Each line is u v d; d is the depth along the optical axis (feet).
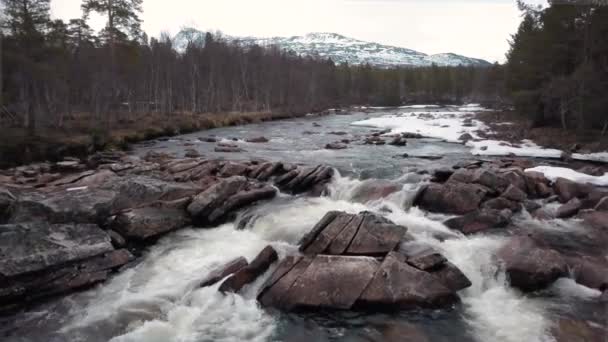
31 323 22.80
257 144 90.02
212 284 26.18
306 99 265.75
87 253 28.55
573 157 65.16
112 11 119.24
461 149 79.66
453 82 386.73
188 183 46.39
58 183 48.39
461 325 21.83
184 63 199.21
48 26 98.22
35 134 76.13
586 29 81.66
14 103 104.78
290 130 125.49
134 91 155.63
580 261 27.35
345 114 229.04
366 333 21.39
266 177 53.88
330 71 339.36
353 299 23.35
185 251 32.76
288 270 25.88
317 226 30.68
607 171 53.67
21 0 86.53
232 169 55.42
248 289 25.80
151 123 112.47
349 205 42.60
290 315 23.13
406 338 20.79
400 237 28.91
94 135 82.89
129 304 24.71
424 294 23.34
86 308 24.32
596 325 21.36
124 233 34.45
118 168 55.52
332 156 70.79
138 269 29.66
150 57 177.88
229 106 207.82
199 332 21.79
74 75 121.08
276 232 35.12
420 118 165.89
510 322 21.95
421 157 68.44
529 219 37.47
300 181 50.06
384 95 352.28
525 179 46.24
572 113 87.97
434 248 29.89
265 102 232.73
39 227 29.14
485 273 26.76
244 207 42.88
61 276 26.50
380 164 61.57
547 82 93.91
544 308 23.35
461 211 38.88
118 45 123.65
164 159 67.87
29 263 25.36
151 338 21.20
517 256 27.20
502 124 123.44
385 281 24.13
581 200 40.70
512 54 136.98
